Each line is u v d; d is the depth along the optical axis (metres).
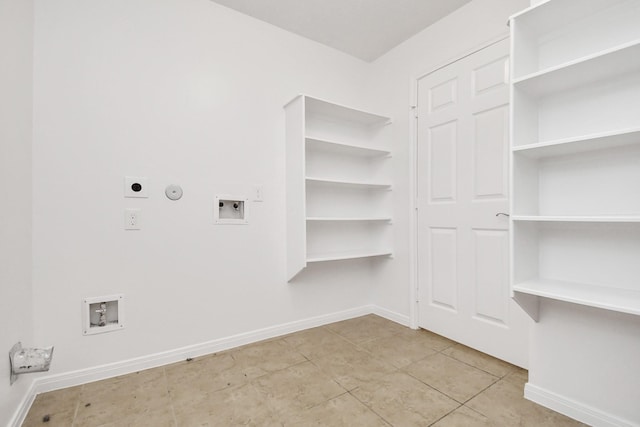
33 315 1.57
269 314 2.34
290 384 1.70
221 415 1.44
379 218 2.63
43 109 1.60
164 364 1.92
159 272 1.91
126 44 1.82
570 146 1.32
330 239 2.68
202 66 2.07
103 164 1.75
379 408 1.49
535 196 1.52
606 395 1.31
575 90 1.42
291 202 2.33
